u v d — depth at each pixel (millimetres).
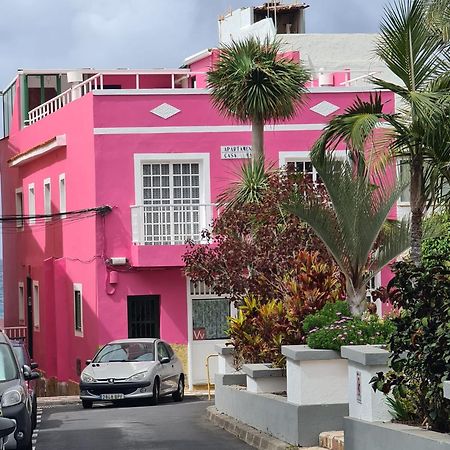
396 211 33062
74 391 37844
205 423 22828
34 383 22844
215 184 35375
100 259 35125
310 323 18188
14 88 48469
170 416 24953
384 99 35719
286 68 28531
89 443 19844
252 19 46094
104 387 29172
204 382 35406
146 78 44094
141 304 35469
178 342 35375
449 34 16750
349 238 18422
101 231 35156
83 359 36875
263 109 28328
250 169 28781
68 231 38844
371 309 18953
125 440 20109
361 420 14289
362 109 17391
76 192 37625
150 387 29219
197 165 35531
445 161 16922
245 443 18906
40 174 43188
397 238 18906
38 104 46812
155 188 35344
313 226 18469
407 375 13078
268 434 18531
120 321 35281
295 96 28891
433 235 21172
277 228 23000
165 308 35344
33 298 44844
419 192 17344
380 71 40125
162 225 35031
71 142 38156
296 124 35625
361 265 18562
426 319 12531
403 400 13883
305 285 19594
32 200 45125
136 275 35344
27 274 46125
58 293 39906
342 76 39938
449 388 11602
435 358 12438
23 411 17969
